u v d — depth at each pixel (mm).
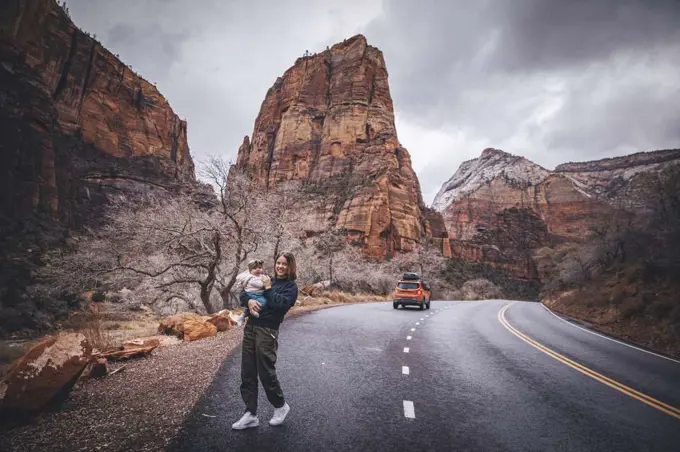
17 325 21578
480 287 82312
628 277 21234
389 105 134000
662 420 4688
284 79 149250
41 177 45781
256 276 3805
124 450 3156
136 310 26703
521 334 12695
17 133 43906
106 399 4453
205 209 19500
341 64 138750
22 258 28250
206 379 5402
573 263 44812
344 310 19250
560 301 32375
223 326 10820
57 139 55406
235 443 3354
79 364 4195
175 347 7887
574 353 9500
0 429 3518
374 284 48906
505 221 183250
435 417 4371
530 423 4355
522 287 112500
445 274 81938
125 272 18641
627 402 5418
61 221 47969
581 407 5066
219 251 18578
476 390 5633
